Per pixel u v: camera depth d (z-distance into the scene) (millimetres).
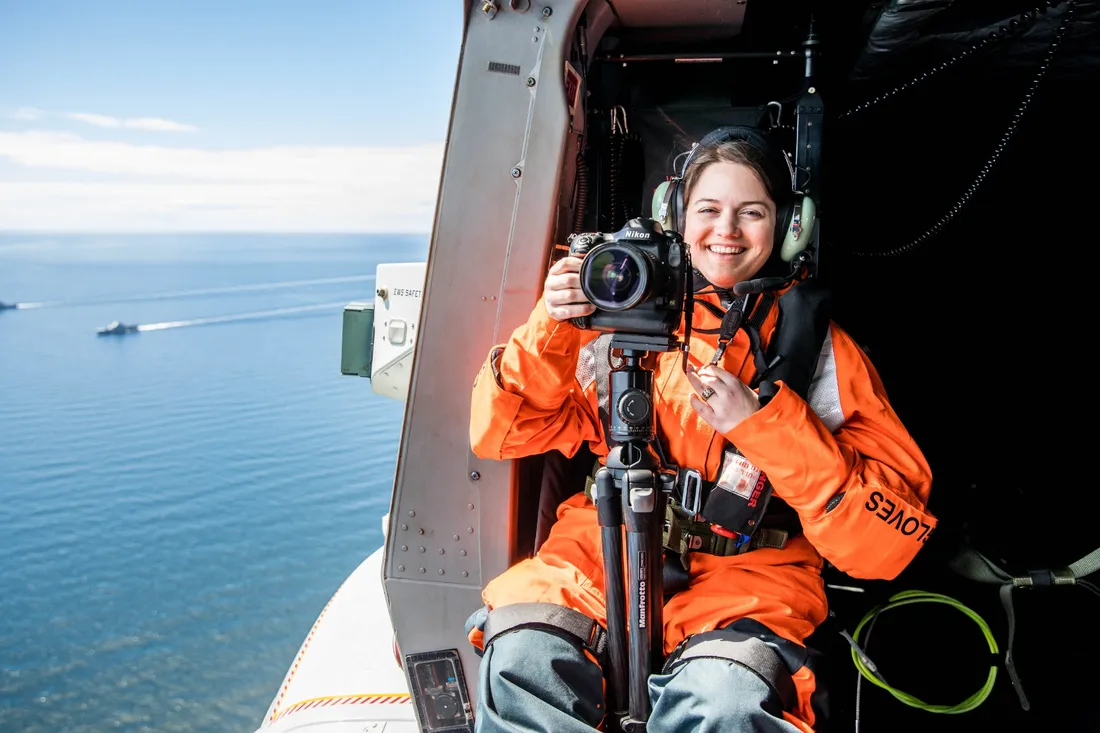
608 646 1190
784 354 1290
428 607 1521
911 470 1283
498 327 1417
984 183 2434
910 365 2744
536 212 1380
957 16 1593
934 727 1663
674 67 1979
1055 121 2180
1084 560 1689
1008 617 1679
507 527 1467
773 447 1162
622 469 1095
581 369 1396
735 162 1291
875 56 1749
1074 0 1515
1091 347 2680
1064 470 2445
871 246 2578
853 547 1204
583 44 1521
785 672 1100
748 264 1327
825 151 2320
